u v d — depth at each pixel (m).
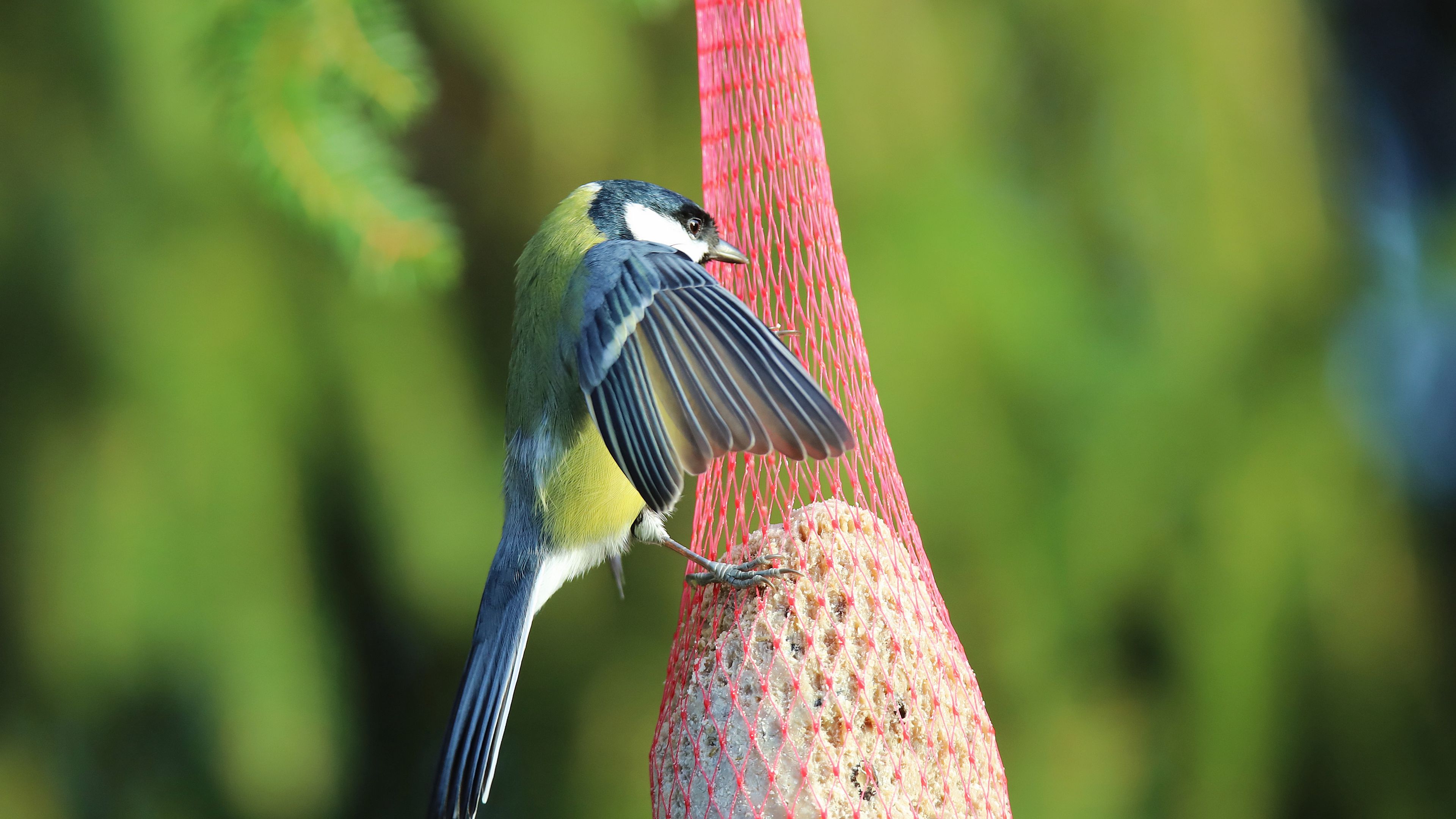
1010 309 7.84
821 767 4.59
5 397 7.23
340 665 7.83
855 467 5.35
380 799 9.03
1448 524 8.71
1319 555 8.06
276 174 5.14
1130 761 7.91
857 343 5.50
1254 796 7.92
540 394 5.41
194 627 7.39
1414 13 11.41
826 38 7.97
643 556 8.58
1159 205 8.34
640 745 8.42
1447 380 8.82
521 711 8.73
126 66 7.14
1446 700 8.22
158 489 7.31
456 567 8.09
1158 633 8.12
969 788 4.86
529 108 8.07
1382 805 8.00
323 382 7.83
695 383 4.37
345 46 5.06
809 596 4.82
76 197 7.28
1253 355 8.27
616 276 5.02
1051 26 8.40
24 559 7.22
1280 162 8.40
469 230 8.53
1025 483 7.81
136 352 7.31
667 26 8.29
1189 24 8.34
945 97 8.09
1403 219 9.43
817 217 5.57
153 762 7.64
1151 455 7.99
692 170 8.20
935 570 7.75
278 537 7.57
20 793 7.36
